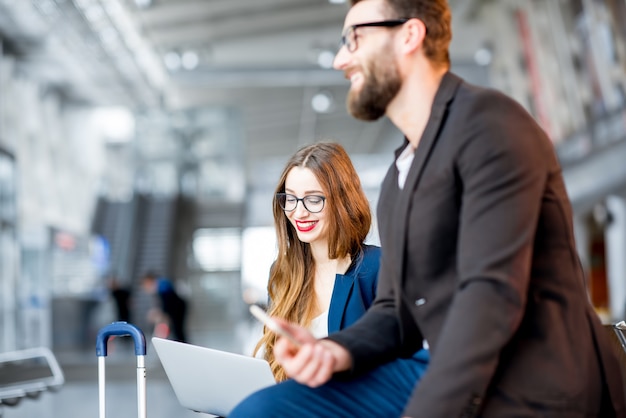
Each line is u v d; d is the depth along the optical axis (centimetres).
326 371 138
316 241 233
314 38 2145
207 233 2456
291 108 3000
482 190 133
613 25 1200
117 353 1370
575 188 1197
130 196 2550
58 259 1550
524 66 1792
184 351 186
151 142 2584
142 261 2188
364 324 155
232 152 2597
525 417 131
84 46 1794
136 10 1784
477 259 129
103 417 211
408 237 142
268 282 245
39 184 2097
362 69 146
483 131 135
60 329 1554
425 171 141
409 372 156
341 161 234
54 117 2261
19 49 1819
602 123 1280
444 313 139
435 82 146
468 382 122
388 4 144
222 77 2072
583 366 134
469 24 2084
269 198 2688
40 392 367
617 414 140
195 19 1938
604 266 2061
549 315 134
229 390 181
